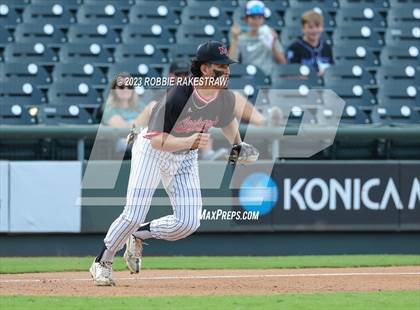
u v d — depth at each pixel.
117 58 31.94
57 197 24.91
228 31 34.03
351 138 26.19
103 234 25.47
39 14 33.38
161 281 18.70
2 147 26.08
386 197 26.30
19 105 28.03
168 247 25.56
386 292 16.48
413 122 30.45
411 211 26.39
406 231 26.67
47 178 24.86
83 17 33.62
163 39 33.19
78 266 22.11
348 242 26.45
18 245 25.14
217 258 24.73
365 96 30.75
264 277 19.70
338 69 31.53
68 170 24.94
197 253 25.67
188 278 19.44
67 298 14.94
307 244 26.19
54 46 32.22
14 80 30.11
